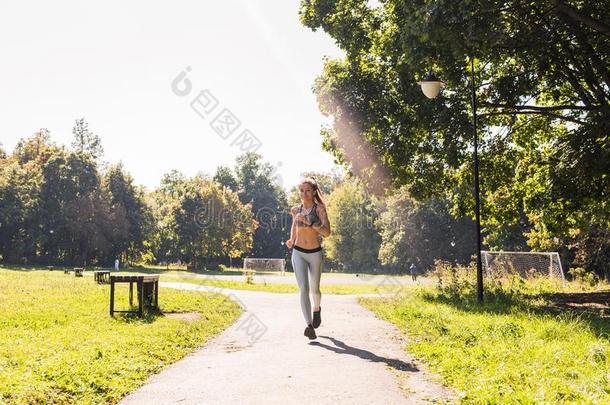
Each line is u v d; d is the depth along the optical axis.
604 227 34.38
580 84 20.22
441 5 12.55
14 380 5.81
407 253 74.69
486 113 21.39
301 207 8.13
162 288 21.78
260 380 5.94
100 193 79.31
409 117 19.64
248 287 26.84
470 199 24.59
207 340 9.38
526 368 6.36
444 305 14.61
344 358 7.20
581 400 4.98
